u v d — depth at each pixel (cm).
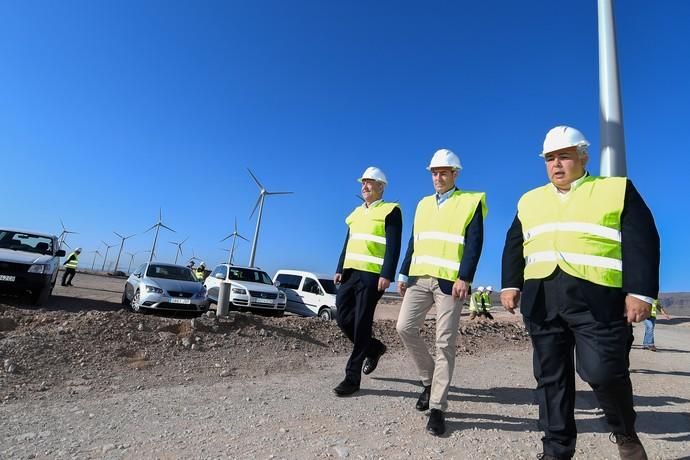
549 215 288
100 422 345
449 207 406
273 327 763
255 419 367
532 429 381
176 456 287
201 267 2220
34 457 276
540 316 282
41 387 422
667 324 2820
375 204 491
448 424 382
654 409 488
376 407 420
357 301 468
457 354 797
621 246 258
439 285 386
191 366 543
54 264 1107
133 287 1229
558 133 290
